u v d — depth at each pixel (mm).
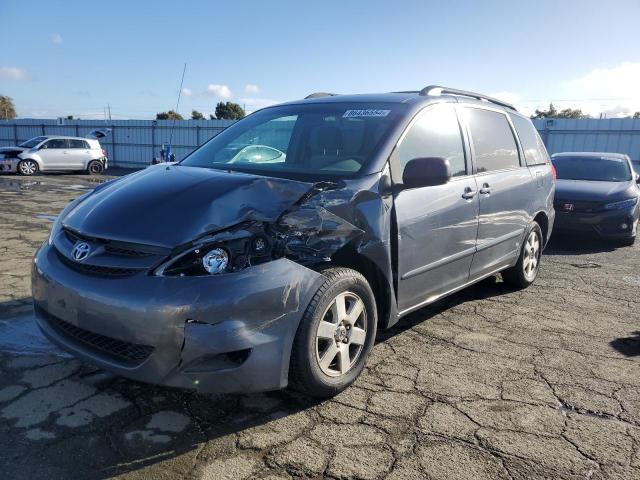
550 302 5098
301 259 2807
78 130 34219
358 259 3213
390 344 3895
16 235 7312
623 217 7941
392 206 3301
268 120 4164
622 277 6238
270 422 2775
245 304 2506
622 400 3135
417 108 3801
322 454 2508
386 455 2516
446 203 3775
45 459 2395
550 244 8484
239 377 2557
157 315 2434
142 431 2646
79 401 2904
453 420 2852
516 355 3764
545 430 2783
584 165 9445
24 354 3451
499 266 4820
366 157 3393
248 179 2994
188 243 2553
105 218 2814
